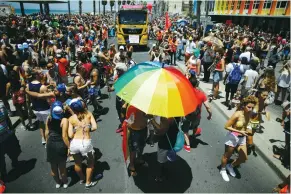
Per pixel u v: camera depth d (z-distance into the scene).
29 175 4.92
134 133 4.60
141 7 20.47
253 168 5.43
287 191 4.11
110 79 11.13
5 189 4.51
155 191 4.61
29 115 6.68
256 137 6.54
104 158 5.56
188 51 14.27
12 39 15.67
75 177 4.88
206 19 15.12
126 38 20.55
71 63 14.50
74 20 38.34
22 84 6.35
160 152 4.43
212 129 7.27
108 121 7.51
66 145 4.09
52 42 12.16
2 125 4.53
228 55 11.25
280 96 10.13
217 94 9.56
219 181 4.94
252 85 7.38
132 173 4.91
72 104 4.17
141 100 3.68
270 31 32.59
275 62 14.20
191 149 6.10
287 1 29.89
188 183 4.85
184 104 3.74
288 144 5.16
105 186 4.68
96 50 11.60
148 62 4.55
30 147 5.90
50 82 6.99
